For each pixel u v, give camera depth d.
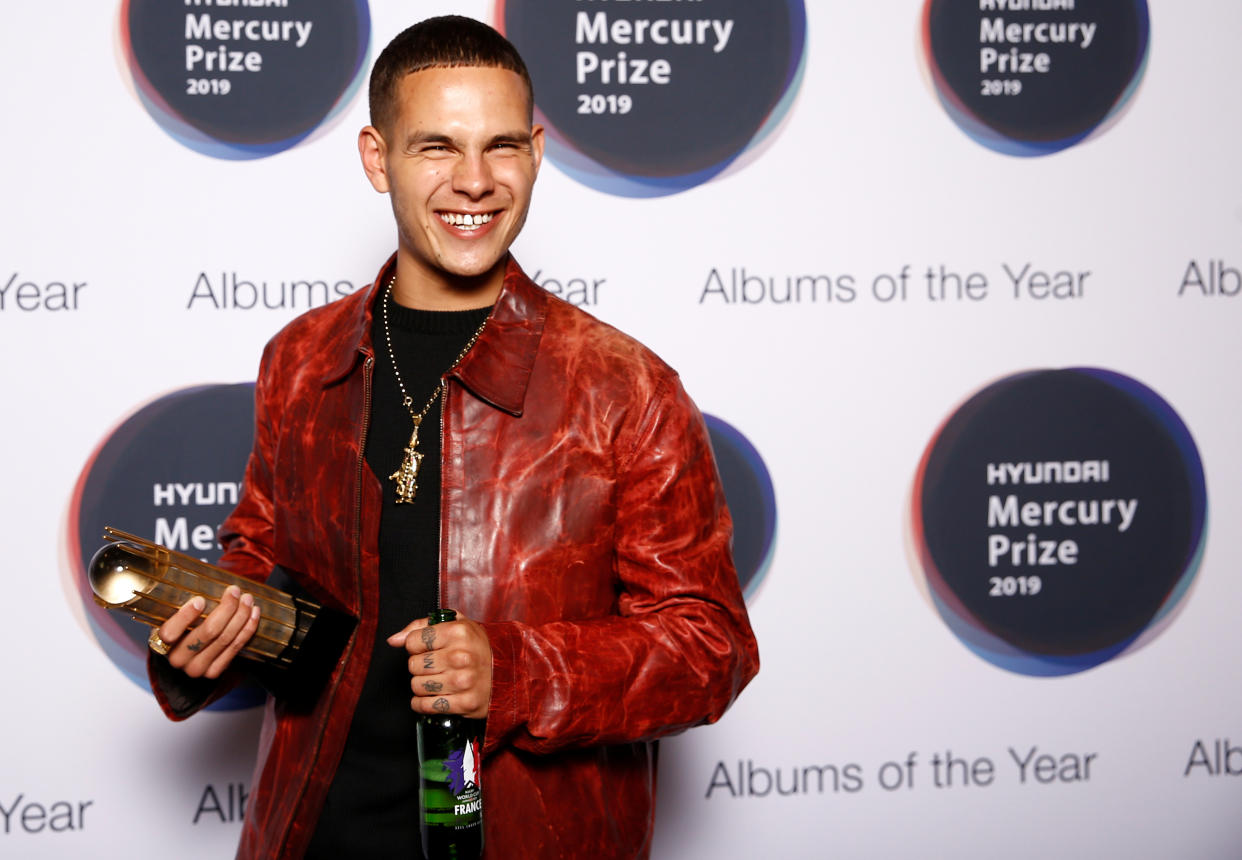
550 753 1.10
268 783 1.18
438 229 1.14
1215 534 1.85
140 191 1.67
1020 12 1.80
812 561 1.79
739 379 1.77
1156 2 1.82
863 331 1.79
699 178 1.76
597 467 1.15
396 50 1.16
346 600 1.14
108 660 1.69
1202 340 1.85
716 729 1.79
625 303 1.75
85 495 1.68
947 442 1.81
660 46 1.74
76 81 1.66
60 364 1.67
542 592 1.12
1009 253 1.81
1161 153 1.83
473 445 1.13
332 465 1.17
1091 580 1.84
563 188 1.74
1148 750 1.85
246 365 1.70
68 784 1.68
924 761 1.82
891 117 1.78
